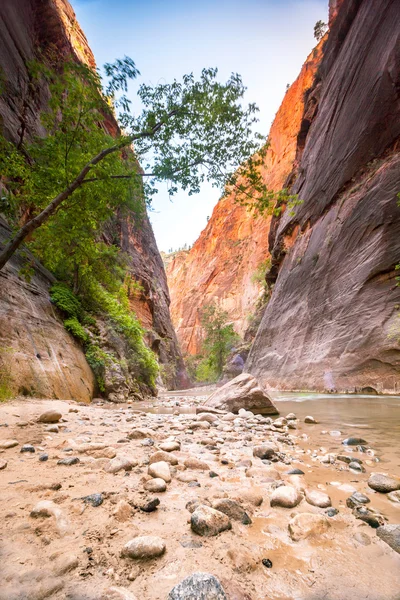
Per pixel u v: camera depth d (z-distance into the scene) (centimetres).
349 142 1691
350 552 130
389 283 1089
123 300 1802
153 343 3278
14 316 687
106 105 721
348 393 1072
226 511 163
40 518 150
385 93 1462
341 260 1423
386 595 104
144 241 4441
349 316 1223
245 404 654
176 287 10450
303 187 2334
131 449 304
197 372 5566
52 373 730
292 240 2423
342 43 2380
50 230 801
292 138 5403
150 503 168
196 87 738
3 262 589
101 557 121
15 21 1631
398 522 157
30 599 96
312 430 443
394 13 1568
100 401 962
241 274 6650
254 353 2308
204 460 280
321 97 2555
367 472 246
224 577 112
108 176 709
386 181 1262
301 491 202
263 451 289
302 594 105
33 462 247
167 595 102
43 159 778
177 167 780
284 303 2030
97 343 1107
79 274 1254
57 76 697
